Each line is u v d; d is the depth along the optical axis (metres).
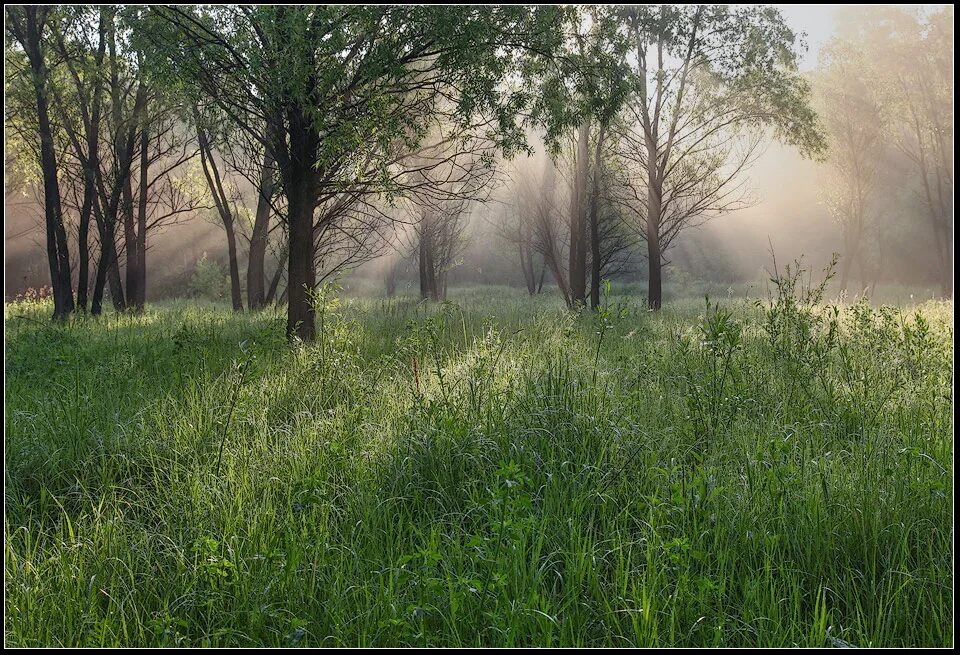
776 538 3.81
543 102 11.55
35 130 17.36
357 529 4.27
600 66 12.10
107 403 6.84
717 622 3.37
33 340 10.92
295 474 4.95
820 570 3.80
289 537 4.04
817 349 6.98
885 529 4.04
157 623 3.39
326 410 6.44
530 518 3.86
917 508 4.25
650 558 3.67
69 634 3.36
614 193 21.19
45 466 5.46
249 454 5.35
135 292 20.05
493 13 10.77
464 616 3.40
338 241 18.80
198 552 3.91
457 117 11.52
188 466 5.34
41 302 22.73
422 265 26.28
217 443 5.62
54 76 16.89
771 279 8.26
